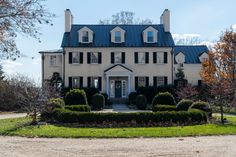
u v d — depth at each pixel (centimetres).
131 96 4556
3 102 4000
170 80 4831
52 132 1802
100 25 5088
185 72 5231
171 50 4844
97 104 4009
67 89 4603
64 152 1243
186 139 1595
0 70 4688
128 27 5084
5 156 1162
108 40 4878
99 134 1727
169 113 2197
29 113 2300
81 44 4803
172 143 1462
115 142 1498
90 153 1221
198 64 5244
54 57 4906
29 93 2320
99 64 4806
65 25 4941
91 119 2167
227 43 4369
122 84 4853
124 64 4819
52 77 4766
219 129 1914
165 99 2905
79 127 2091
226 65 4341
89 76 4797
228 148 1327
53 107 2488
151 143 1462
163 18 5075
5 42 1212
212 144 1432
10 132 1830
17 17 1145
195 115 2241
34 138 1645
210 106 2634
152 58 4834
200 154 1198
